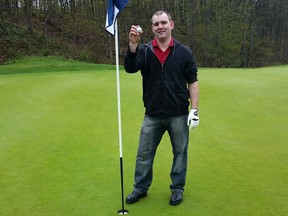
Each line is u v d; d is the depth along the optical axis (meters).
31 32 28.81
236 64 45.84
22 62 21.94
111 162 4.87
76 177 4.38
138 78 12.39
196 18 46.22
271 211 3.48
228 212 3.47
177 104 3.54
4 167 4.71
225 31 44.66
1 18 28.91
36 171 4.57
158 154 5.14
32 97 8.95
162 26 3.39
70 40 32.84
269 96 9.34
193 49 43.88
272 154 5.17
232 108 8.05
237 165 4.73
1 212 3.53
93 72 14.89
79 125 6.69
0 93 9.42
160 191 3.97
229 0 47.62
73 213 3.50
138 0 39.25
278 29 53.28
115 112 7.64
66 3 37.19
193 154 5.16
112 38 34.41
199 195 3.85
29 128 6.48
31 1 30.56
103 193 3.94
